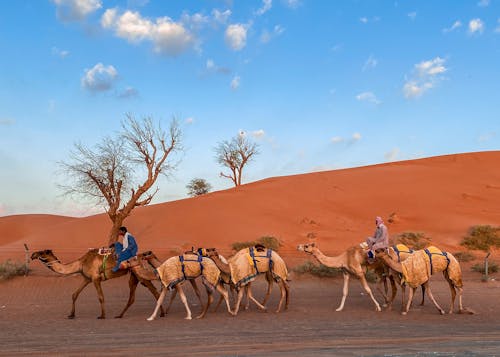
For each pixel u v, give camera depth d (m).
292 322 11.84
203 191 71.31
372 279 20.03
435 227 34.31
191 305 15.35
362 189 44.53
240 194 42.75
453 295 13.53
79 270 13.23
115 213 24.59
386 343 8.73
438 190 43.38
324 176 50.94
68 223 37.41
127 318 12.95
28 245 29.55
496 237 30.36
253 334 9.97
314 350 7.94
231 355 7.56
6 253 26.27
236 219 34.91
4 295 16.94
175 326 11.32
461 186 44.66
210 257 13.70
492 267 22.56
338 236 32.22
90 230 33.19
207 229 32.41
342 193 43.50
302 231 33.34
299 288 18.69
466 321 12.01
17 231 58.50
